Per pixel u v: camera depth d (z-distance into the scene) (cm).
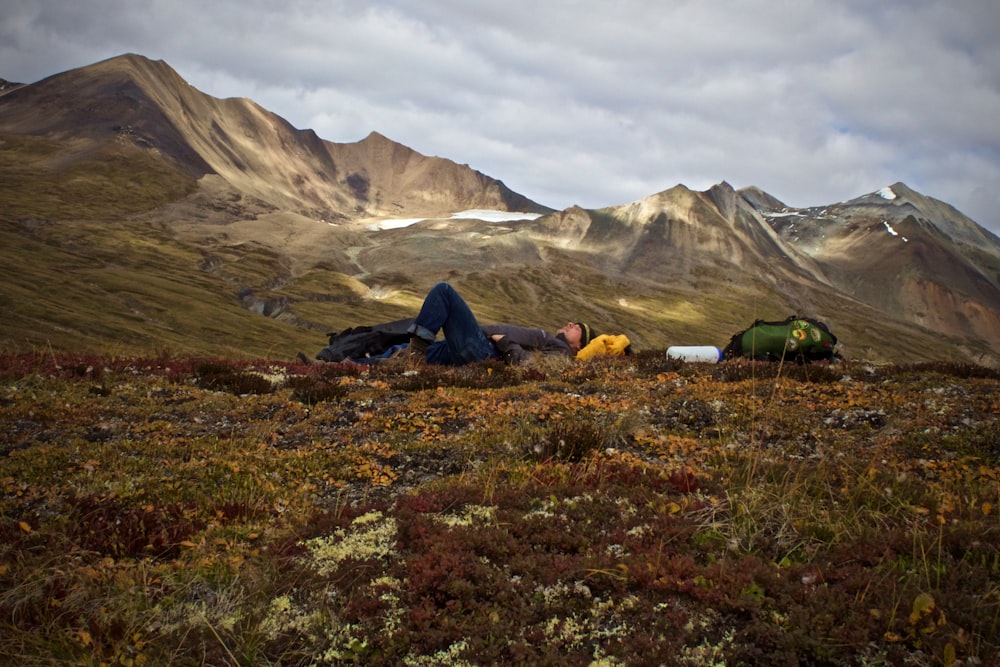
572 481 675
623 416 995
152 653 403
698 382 1258
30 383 1198
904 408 1029
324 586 478
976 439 855
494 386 1277
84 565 503
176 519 605
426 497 629
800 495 602
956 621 390
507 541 520
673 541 518
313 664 401
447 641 411
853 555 479
